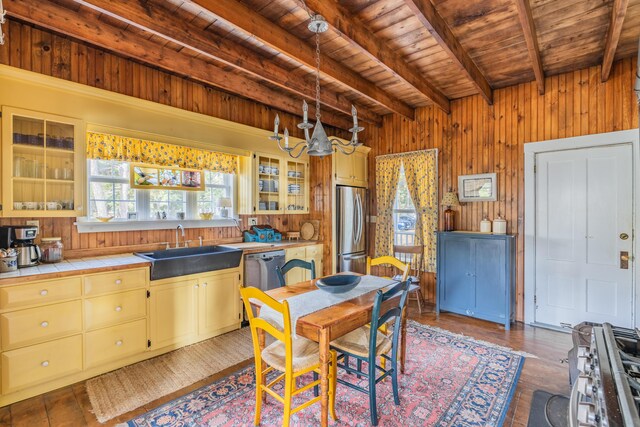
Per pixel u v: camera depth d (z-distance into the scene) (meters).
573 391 1.15
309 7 2.14
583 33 2.69
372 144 5.13
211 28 2.58
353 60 3.15
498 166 3.91
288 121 4.61
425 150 4.48
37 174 2.57
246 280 3.56
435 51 3.01
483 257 3.71
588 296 3.37
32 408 2.13
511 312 3.64
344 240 4.70
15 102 2.42
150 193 3.41
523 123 3.74
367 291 2.38
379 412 2.09
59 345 2.33
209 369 2.65
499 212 3.90
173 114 3.34
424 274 4.50
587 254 3.36
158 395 2.28
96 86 2.91
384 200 4.92
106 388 2.36
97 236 3.03
